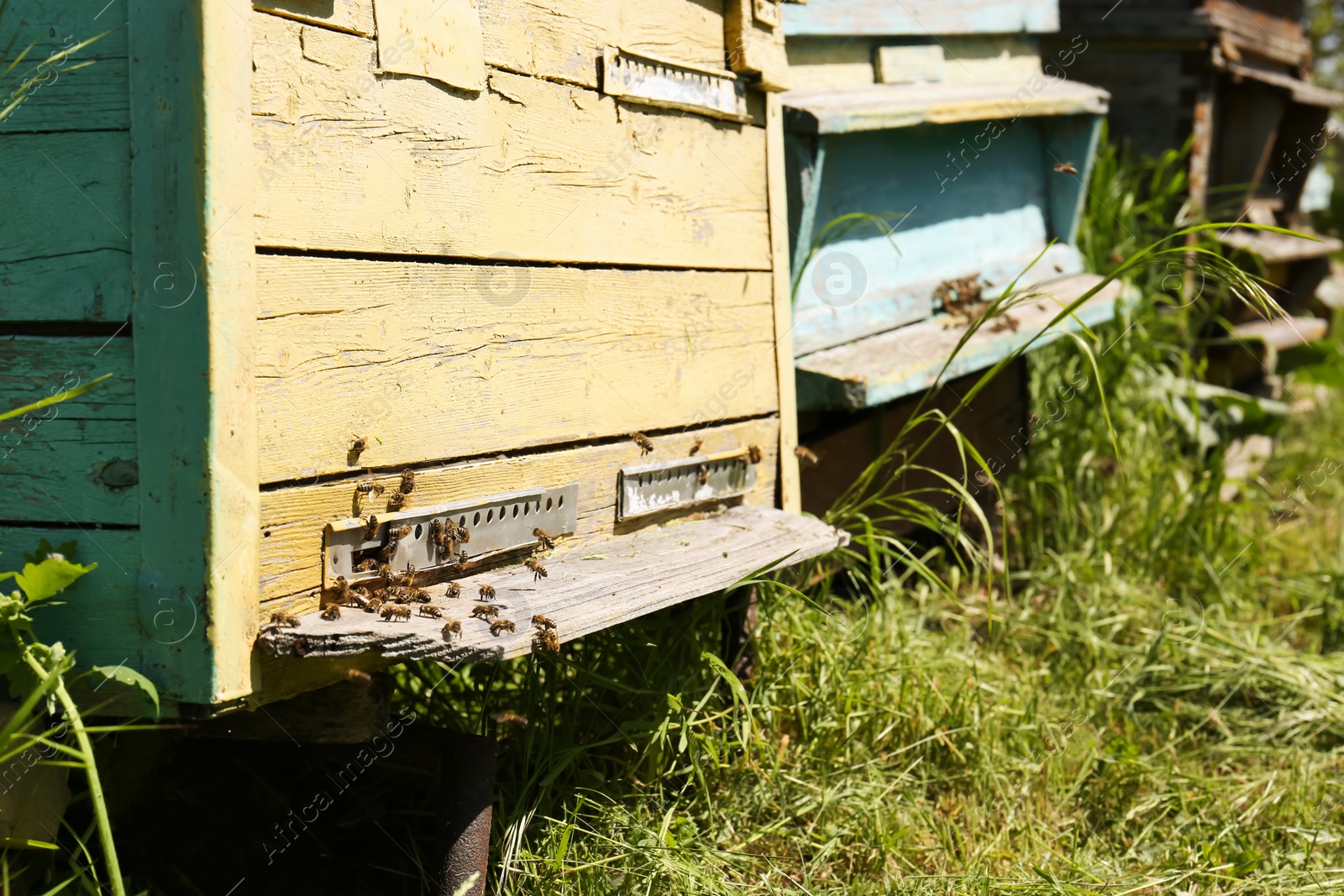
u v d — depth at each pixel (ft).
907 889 8.98
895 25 13.93
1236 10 21.90
